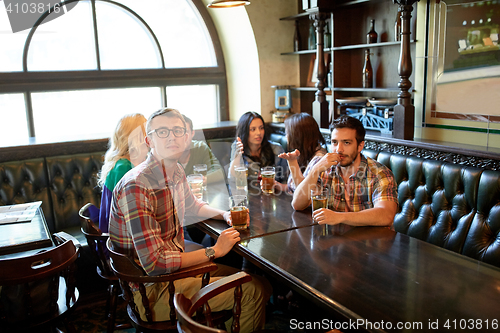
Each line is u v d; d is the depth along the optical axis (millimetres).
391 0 3262
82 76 3781
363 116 3412
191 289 1814
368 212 1935
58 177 3215
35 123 3676
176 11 4172
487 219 2230
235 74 4398
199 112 4473
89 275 2818
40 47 3604
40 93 3660
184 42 4273
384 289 1341
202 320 1703
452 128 2846
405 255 1607
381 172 2061
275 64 4137
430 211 2533
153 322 1765
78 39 3754
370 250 1662
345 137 2061
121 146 2145
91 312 2736
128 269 1689
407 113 2865
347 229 1918
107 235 2066
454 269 1479
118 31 3926
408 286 1358
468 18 2670
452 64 2816
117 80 3943
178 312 1214
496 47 2506
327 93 3957
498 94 2525
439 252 1634
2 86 3451
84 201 3283
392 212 1977
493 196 2195
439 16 2871
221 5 3066
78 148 3332
